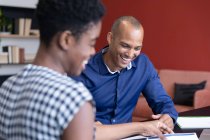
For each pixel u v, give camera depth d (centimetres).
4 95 76
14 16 512
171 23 480
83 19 70
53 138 66
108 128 140
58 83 68
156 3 489
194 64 467
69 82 69
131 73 183
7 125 72
